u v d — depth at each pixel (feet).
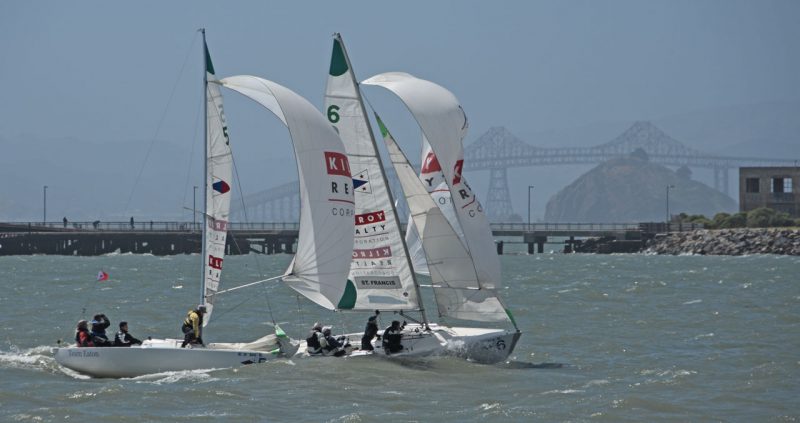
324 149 382.22
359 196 392.68
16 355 407.23
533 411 316.19
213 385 343.67
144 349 359.87
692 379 367.86
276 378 354.95
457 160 393.91
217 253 379.35
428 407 321.11
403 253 392.27
